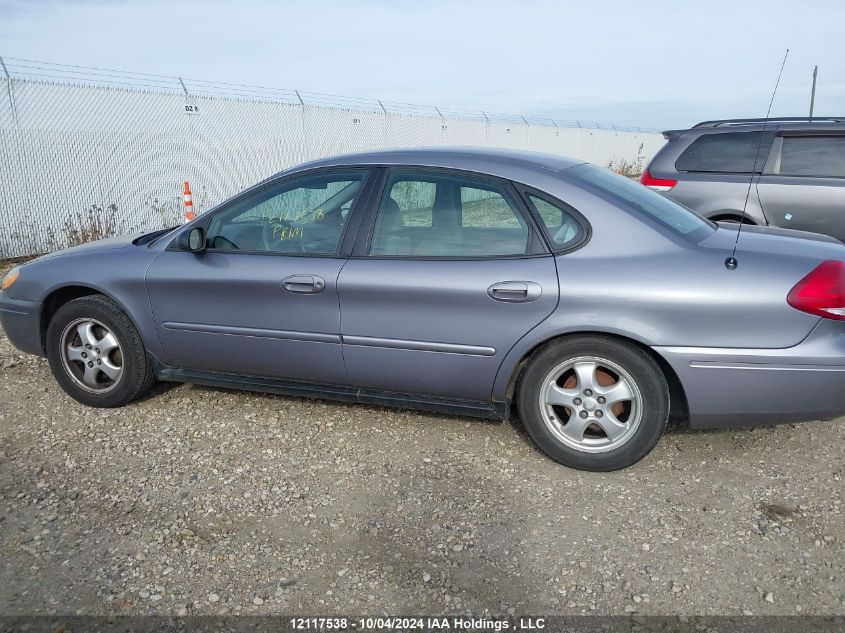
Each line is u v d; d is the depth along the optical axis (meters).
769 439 3.73
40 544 2.85
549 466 3.47
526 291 3.24
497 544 2.82
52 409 4.23
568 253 3.27
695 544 2.80
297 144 16.92
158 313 3.98
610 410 3.30
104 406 4.21
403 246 3.55
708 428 3.48
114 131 12.02
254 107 15.52
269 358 3.84
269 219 3.85
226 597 2.51
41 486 3.32
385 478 3.37
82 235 10.52
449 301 3.38
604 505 3.10
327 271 3.60
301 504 3.14
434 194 3.55
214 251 3.89
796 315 3.03
